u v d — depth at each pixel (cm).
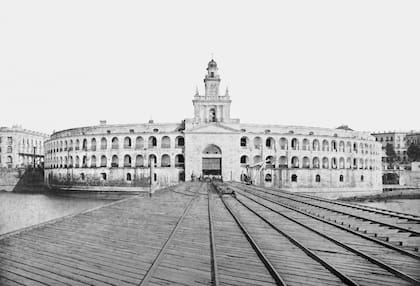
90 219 2006
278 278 930
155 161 8438
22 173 10812
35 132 13712
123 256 1197
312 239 1452
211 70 9038
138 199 3275
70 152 9119
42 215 6134
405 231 1664
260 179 8275
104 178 8550
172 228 1717
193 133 8219
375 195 8931
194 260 1148
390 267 1016
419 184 11000
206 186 5612
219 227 1753
